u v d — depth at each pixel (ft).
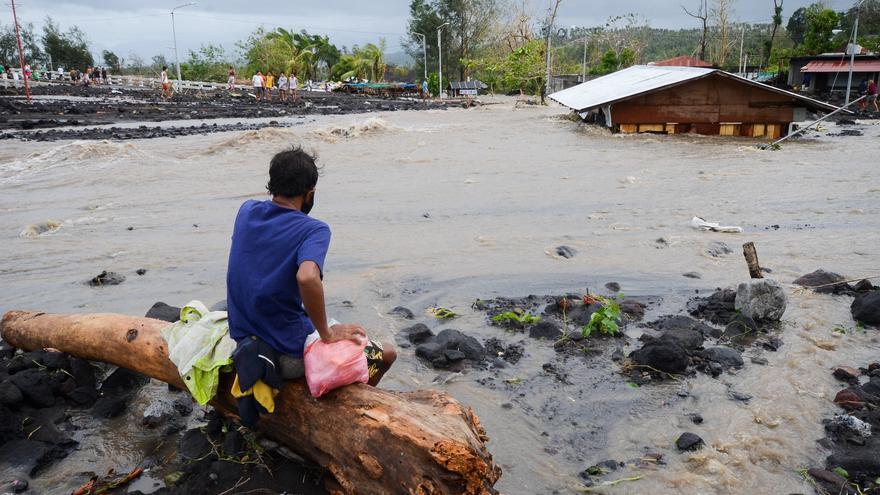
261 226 11.41
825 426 13.56
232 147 57.06
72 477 12.23
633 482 11.93
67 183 42.83
